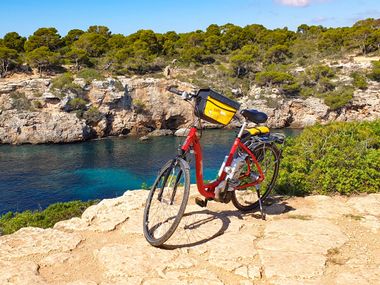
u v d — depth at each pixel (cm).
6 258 413
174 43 10681
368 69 8550
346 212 536
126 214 526
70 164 5162
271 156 539
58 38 9344
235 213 530
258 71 9025
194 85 7681
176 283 362
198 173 435
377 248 433
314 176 653
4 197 3953
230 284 365
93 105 6894
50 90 6588
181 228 472
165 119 7444
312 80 8212
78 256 422
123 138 6912
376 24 11081
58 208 1616
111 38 9725
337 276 374
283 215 525
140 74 8056
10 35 9300
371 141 782
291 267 387
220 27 12044
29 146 6178
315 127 838
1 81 6944
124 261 400
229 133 6644
